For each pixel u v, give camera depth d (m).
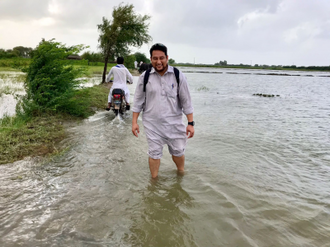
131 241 2.40
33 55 6.84
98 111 8.30
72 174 3.68
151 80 3.29
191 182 3.57
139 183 3.50
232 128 6.61
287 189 3.41
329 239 2.45
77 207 2.89
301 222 2.70
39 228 2.51
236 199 3.14
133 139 5.44
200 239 2.45
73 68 7.08
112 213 2.81
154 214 2.82
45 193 3.14
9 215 2.68
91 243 2.35
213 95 15.05
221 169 4.01
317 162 4.36
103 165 4.04
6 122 5.70
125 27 14.24
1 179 3.43
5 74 18.31
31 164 3.94
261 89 20.88
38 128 5.50
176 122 3.47
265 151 4.86
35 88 6.71
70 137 5.38
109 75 7.97
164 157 4.48
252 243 2.39
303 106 10.99
